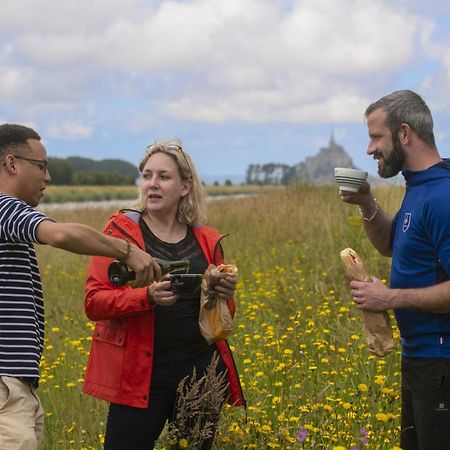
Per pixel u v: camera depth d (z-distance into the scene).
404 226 3.73
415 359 3.75
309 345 6.52
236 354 6.51
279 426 4.86
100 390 4.03
